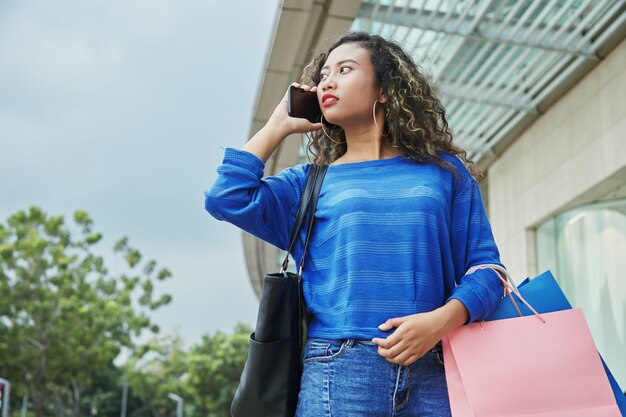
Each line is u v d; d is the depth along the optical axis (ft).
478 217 6.56
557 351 5.70
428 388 5.83
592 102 27.22
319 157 7.63
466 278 6.14
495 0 23.30
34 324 116.67
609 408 5.56
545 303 6.13
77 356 118.42
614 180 26.30
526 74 29.22
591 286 27.91
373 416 5.69
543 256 31.32
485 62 27.09
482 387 5.64
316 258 6.28
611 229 27.40
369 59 6.93
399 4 23.26
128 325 136.05
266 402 6.04
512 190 34.12
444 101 30.37
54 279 118.42
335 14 22.95
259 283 70.74
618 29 24.81
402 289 5.90
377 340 5.64
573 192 28.40
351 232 6.04
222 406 168.14
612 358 26.68
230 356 167.73
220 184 6.46
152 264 143.84
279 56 25.07
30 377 123.54
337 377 5.78
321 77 7.09
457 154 7.14
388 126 6.89
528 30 24.71
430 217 6.12
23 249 117.08
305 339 6.28
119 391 201.16
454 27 24.34
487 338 5.80
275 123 7.04
